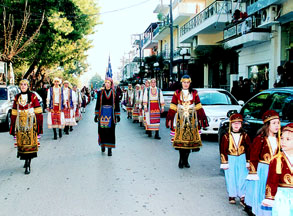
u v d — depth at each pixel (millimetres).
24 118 6020
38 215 4133
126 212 4219
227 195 4895
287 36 14258
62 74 42406
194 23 24109
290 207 3010
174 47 35781
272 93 5133
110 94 7660
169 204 4512
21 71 30859
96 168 6500
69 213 4191
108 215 4117
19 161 7211
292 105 4516
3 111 11867
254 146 3727
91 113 21500
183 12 28766
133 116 15016
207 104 10617
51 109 10219
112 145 7680
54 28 23328
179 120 6355
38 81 30391
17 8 22906
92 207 4395
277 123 3537
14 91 13500
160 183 5488
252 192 3850
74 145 9188
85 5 25922
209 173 6117
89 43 30062
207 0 25359
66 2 25141
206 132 9406
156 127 10320
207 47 24094
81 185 5375
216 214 4156
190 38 25500
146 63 34188
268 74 15961
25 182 5562
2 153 8109
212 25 20281
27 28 23594
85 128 13242
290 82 12023
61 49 25141
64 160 7234
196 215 4121
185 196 4844
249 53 17672
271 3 13672
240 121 4430
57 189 5172
